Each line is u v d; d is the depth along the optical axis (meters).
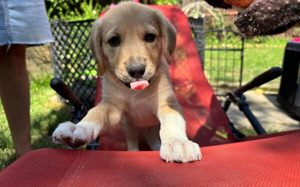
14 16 0.38
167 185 0.19
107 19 0.35
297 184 0.18
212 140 0.41
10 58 0.40
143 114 0.38
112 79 0.37
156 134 0.41
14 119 0.41
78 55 0.70
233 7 0.24
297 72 0.69
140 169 0.22
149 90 0.36
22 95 0.41
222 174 0.20
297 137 0.25
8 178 0.21
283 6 0.21
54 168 0.22
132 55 0.33
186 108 0.44
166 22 0.36
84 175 0.21
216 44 1.30
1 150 0.51
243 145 0.25
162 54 0.37
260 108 0.76
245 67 1.14
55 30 0.72
